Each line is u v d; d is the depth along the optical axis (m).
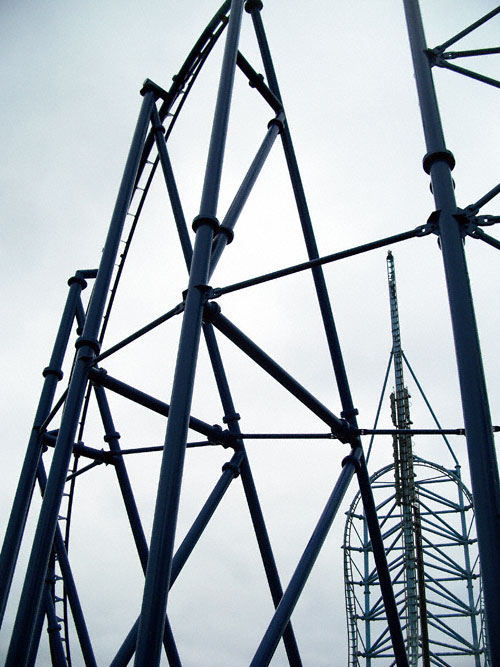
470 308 5.52
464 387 5.13
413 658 22.70
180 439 6.28
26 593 7.95
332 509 9.42
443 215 6.12
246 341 8.18
